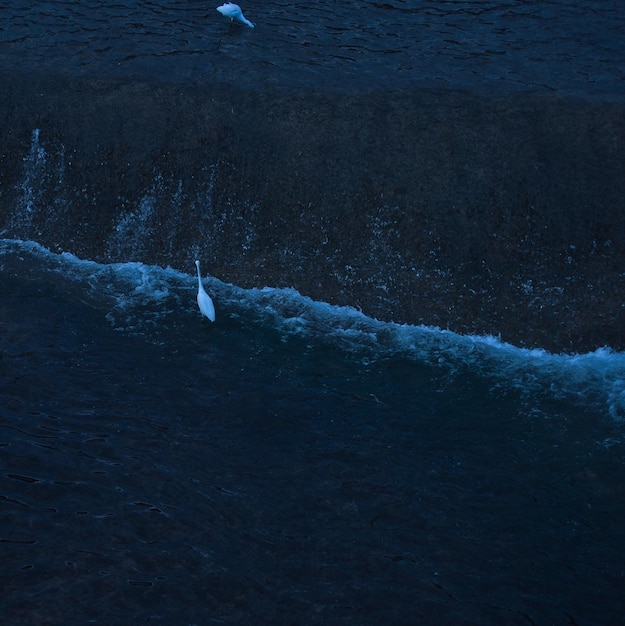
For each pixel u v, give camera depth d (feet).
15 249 46.19
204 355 40.24
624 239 43.34
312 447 35.86
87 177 47.39
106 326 41.65
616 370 39.88
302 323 42.29
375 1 59.67
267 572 30.71
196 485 33.96
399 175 45.44
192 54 52.60
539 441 36.45
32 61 51.34
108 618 28.84
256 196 46.03
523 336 41.50
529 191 44.60
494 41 55.11
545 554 31.89
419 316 42.45
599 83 50.34
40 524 32.07
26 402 37.32
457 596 30.22
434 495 33.96
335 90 49.34
